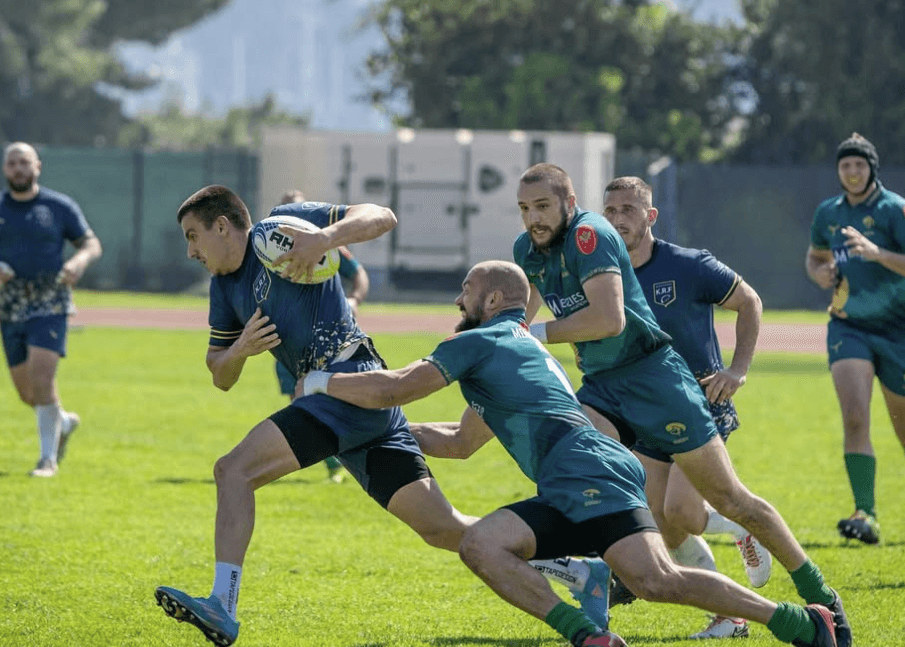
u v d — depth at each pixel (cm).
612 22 15775
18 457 3703
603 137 11294
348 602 2241
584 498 1641
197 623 1697
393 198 11312
